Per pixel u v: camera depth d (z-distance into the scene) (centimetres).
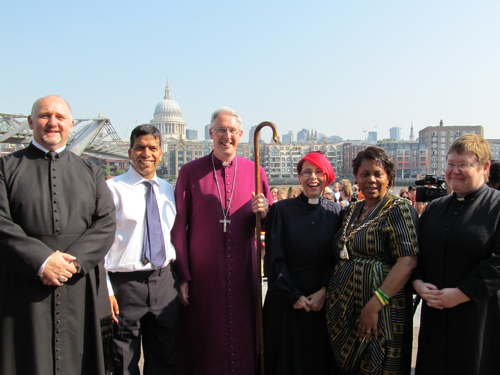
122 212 345
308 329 330
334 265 338
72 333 276
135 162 360
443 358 278
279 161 12338
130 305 340
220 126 365
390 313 296
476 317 267
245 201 376
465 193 284
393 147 11188
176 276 368
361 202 333
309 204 343
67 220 279
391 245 296
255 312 374
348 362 309
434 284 284
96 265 296
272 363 337
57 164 286
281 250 338
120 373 332
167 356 352
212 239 363
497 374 267
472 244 268
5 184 271
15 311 263
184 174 382
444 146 11212
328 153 13025
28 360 261
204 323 360
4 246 254
